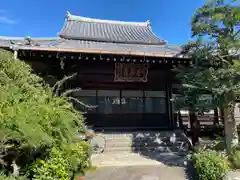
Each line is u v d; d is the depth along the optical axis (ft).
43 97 14.66
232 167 17.44
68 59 25.63
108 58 25.09
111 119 33.60
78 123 16.43
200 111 21.20
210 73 18.74
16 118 10.89
